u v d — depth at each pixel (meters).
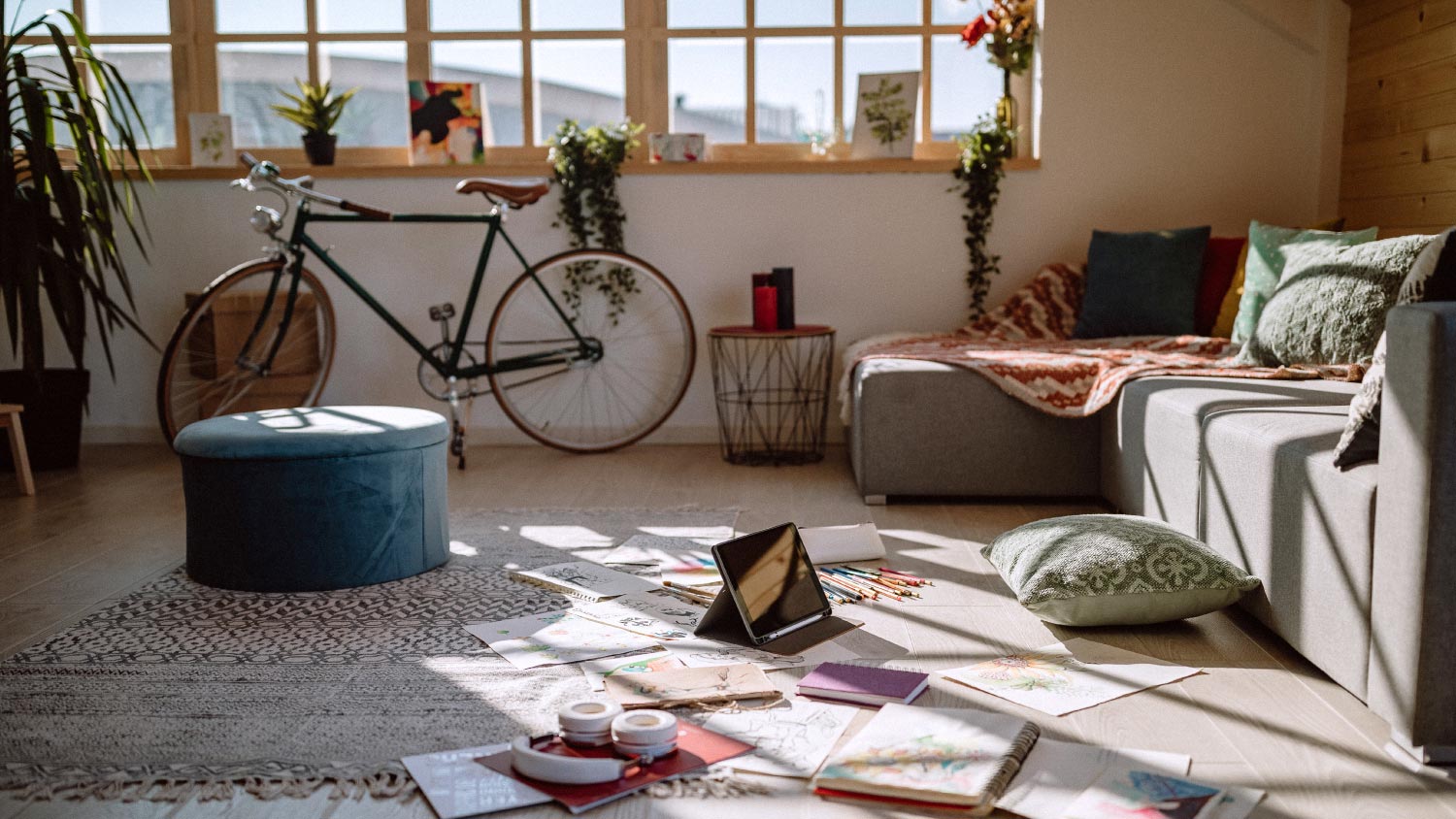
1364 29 4.04
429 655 2.17
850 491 3.67
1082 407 3.30
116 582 2.70
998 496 3.58
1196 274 3.97
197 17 4.56
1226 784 1.60
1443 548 1.59
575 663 2.12
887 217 4.42
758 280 4.17
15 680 2.06
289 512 2.57
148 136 4.01
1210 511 2.42
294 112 4.43
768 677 2.03
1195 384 2.88
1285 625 2.05
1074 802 1.52
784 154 4.57
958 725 1.73
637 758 1.65
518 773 1.64
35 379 3.81
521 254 4.49
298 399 4.37
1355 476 1.80
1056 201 4.39
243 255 4.50
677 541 3.01
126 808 1.59
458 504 3.54
